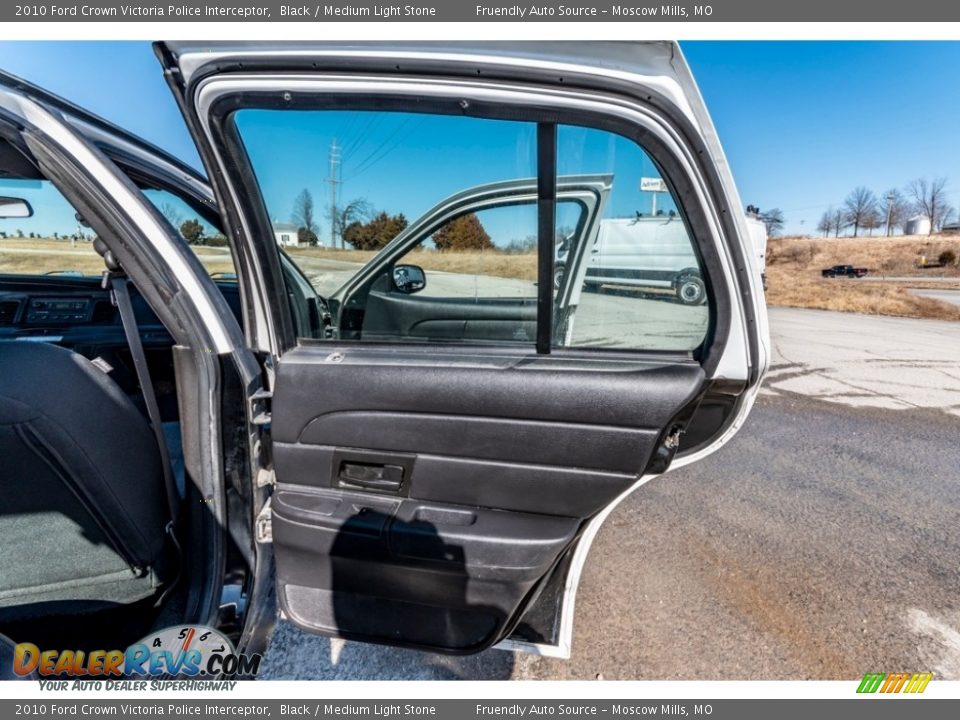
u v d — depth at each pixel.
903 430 3.61
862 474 2.90
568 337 1.18
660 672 1.57
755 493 2.67
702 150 0.94
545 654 1.42
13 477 1.01
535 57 0.90
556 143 0.99
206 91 0.93
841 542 2.24
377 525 1.18
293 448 1.23
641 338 1.14
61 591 1.17
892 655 1.65
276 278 1.18
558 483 1.14
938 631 1.75
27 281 2.23
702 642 1.69
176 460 1.71
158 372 2.14
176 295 1.15
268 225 1.12
